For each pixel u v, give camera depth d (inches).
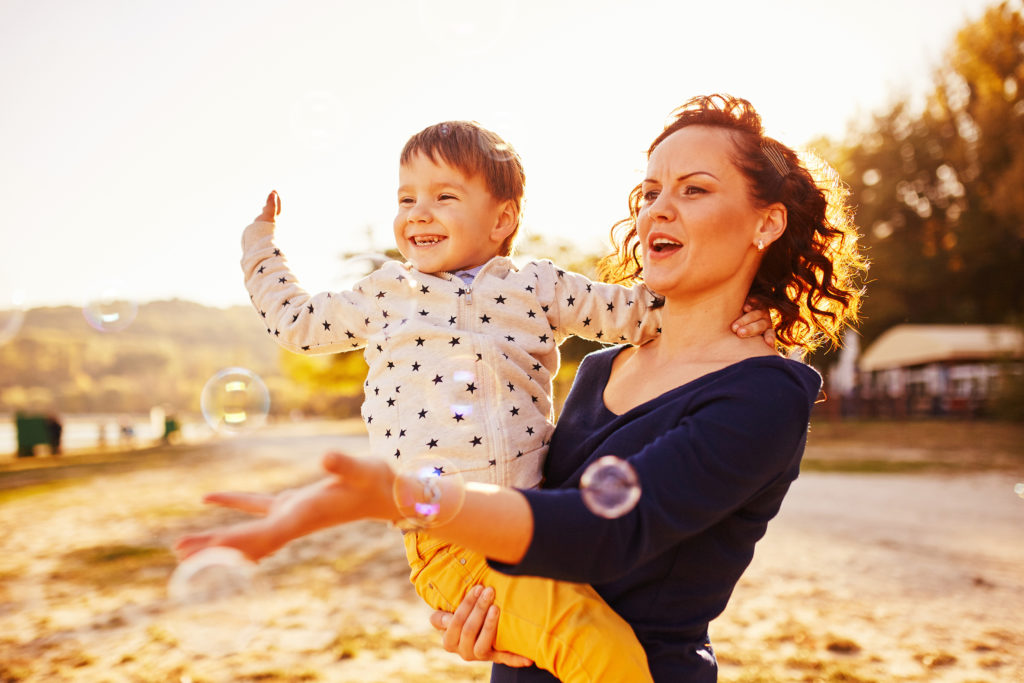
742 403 46.2
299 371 945.5
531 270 68.5
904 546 258.1
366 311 66.5
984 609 187.2
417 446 59.6
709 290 55.7
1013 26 869.2
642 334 64.6
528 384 63.9
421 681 151.3
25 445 895.1
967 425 763.4
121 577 241.3
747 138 55.9
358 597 210.2
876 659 155.4
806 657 156.7
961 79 960.9
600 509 39.4
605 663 48.9
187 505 408.2
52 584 234.7
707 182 54.3
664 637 51.1
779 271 59.4
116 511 391.5
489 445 59.3
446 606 56.6
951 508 337.1
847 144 1164.5
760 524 50.4
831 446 669.9
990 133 901.8
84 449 1047.0
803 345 62.0
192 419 1989.4
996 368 820.6
